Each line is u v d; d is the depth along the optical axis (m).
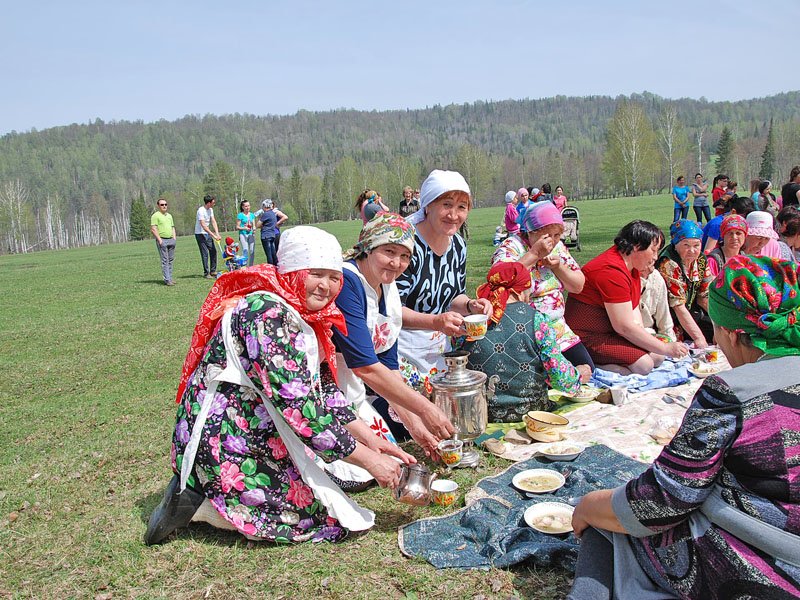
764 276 2.22
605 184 141.62
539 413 4.67
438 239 4.88
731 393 2.12
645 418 4.77
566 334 5.62
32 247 137.00
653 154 111.19
